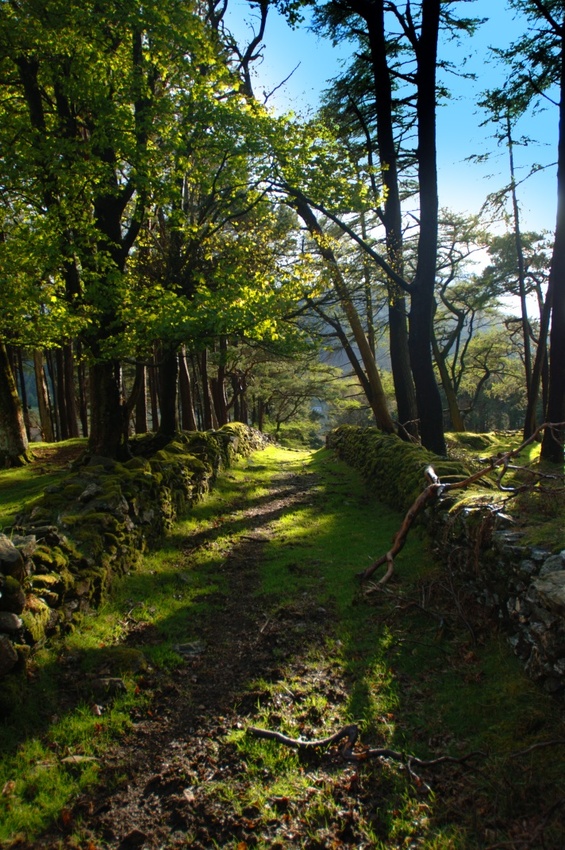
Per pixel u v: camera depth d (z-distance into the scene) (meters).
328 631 5.08
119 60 9.77
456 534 5.43
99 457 10.41
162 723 3.83
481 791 3.02
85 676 4.25
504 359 38.72
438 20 10.53
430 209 11.10
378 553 7.07
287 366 28.47
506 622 4.32
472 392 42.66
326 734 3.63
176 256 11.32
